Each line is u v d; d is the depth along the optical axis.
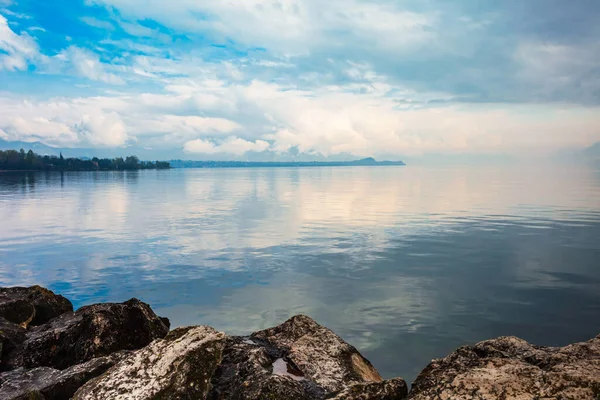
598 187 137.50
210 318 25.27
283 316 25.30
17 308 8.69
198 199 110.19
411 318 23.89
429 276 33.31
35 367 6.42
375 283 31.59
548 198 101.31
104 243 50.69
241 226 62.72
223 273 35.47
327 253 42.88
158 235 55.81
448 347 20.16
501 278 32.41
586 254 40.47
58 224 66.75
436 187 152.00
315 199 107.44
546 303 26.30
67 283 34.03
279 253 43.25
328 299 28.00
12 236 56.25
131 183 194.00
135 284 33.06
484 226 59.41
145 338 6.93
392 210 81.31
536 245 45.28
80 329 6.85
